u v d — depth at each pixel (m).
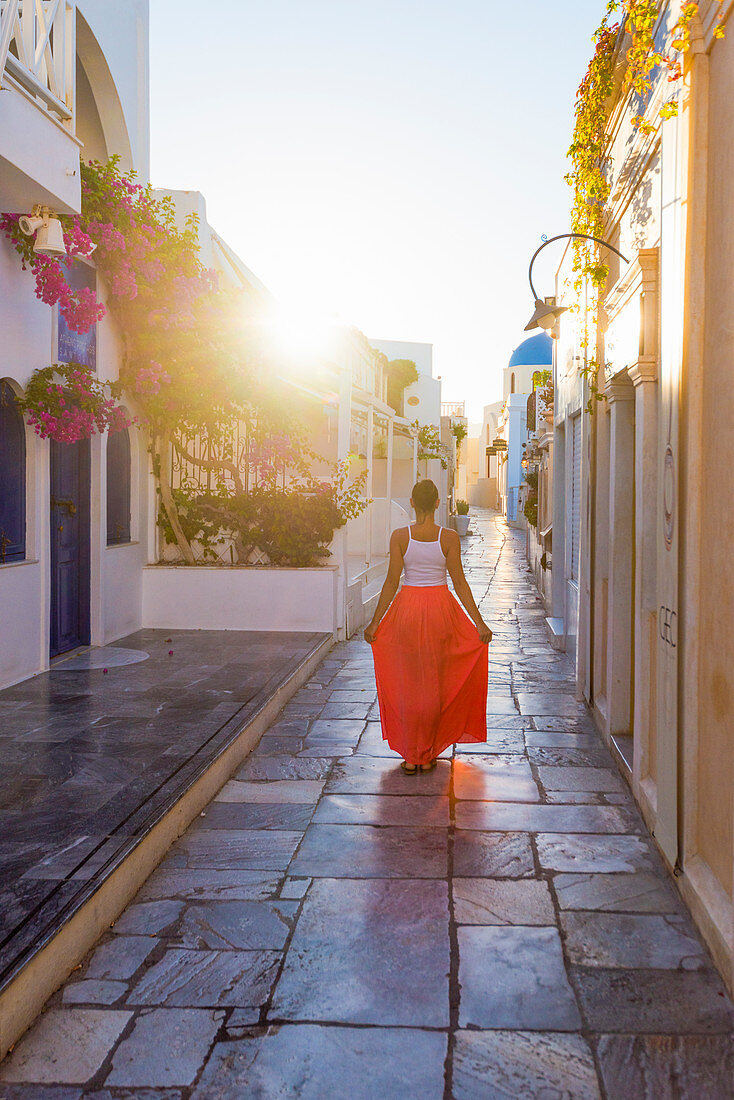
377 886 3.92
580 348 7.59
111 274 8.48
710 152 3.48
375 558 15.58
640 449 4.77
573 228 7.24
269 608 9.89
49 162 5.39
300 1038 2.83
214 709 6.33
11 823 4.13
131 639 9.29
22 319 6.96
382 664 5.59
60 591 8.30
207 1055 2.74
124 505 9.68
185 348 9.05
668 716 3.97
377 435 20.62
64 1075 2.66
